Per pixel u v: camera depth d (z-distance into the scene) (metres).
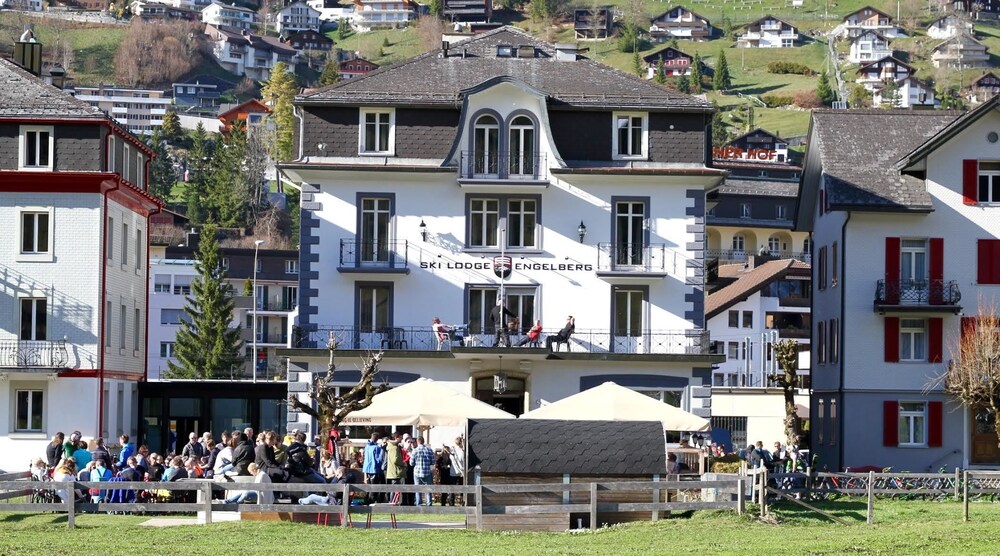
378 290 68.44
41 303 68.31
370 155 68.50
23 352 67.75
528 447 42.44
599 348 68.12
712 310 122.62
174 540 38.03
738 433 92.75
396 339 67.88
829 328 81.12
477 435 42.69
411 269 68.38
